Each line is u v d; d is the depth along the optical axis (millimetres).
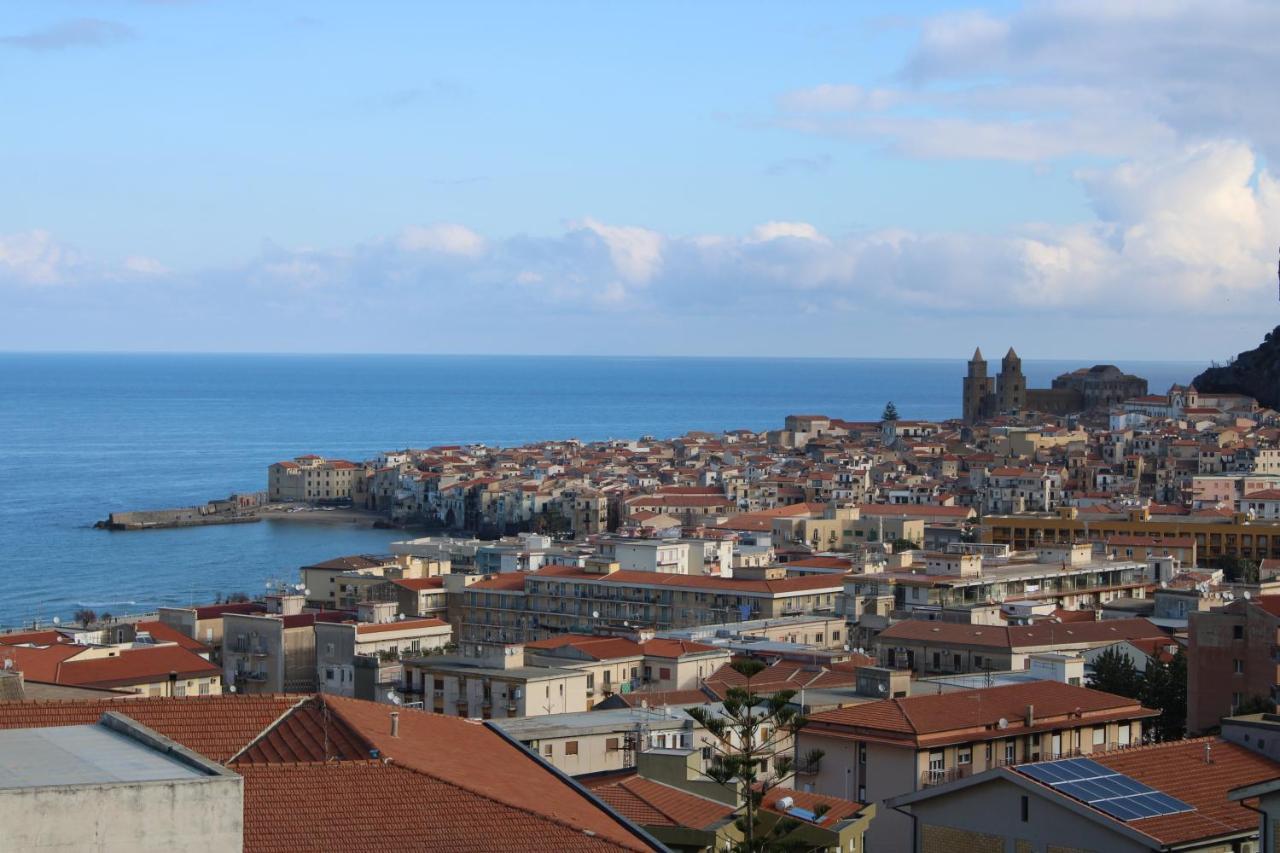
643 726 154250
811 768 132000
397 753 81250
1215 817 108250
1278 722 122875
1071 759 114375
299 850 71750
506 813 77188
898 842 128500
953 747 137500
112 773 64938
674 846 104625
